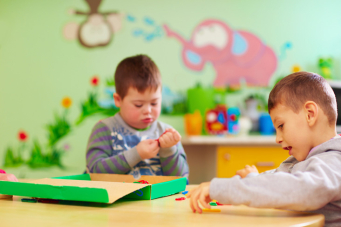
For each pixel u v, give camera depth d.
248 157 2.19
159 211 0.65
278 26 2.79
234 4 2.76
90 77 2.62
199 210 0.63
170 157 1.24
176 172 1.26
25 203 0.74
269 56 2.77
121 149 1.29
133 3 2.69
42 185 0.75
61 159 2.56
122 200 0.78
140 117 1.30
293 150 0.77
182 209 0.67
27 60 2.62
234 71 2.73
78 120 2.59
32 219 0.58
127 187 0.75
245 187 0.60
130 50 2.66
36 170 2.55
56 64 2.62
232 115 2.44
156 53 2.68
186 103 2.65
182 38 2.70
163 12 2.71
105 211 0.65
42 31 2.64
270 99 0.80
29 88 2.61
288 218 0.59
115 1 2.68
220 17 2.75
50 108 2.60
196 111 2.57
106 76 2.63
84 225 0.54
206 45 2.72
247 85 2.74
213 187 0.62
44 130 2.58
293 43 2.79
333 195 0.62
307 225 0.55
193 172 2.61
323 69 2.72
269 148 2.21
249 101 2.71
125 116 1.32
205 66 2.71
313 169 0.64
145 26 2.68
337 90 2.43
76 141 2.58
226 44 2.74
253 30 2.77
